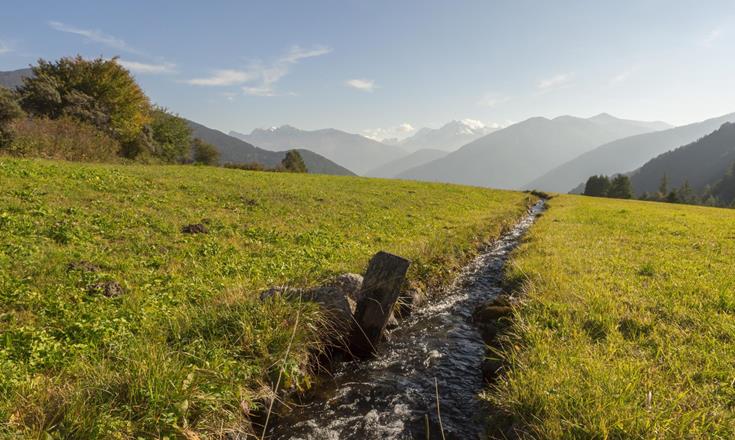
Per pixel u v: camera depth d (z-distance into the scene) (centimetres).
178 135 8938
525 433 518
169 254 1277
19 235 1209
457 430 613
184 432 501
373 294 870
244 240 1572
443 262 1581
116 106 6200
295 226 1953
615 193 13800
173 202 2117
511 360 721
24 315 759
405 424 631
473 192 5144
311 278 1109
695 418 503
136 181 2523
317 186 3931
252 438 582
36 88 5022
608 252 1616
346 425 630
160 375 550
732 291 1023
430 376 782
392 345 927
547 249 1680
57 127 4066
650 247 1745
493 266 1753
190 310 819
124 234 1405
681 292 1033
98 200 1834
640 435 465
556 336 782
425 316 1134
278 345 729
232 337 728
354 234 1909
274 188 3234
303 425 627
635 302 956
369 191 3981
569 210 3819
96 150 4394
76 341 700
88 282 953
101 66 6062
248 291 936
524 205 4741
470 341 949
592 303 953
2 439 418
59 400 505
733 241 1912
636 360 656
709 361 649
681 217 3284
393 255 877
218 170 4769
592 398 541
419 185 5391
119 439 462
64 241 1238
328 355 826
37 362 613
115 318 793
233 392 599
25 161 2586
